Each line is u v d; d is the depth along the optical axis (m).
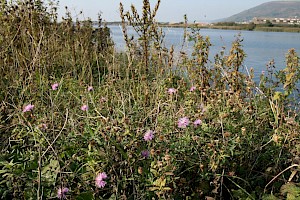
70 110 3.39
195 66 4.45
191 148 2.76
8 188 2.48
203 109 3.24
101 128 2.69
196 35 4.49
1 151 2.78
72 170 2.60
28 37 5.15
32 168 2.57
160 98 3.81
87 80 4.97
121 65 5.68
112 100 3.73
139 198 2.42
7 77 4.38
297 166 2.78
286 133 3.05
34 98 3.75
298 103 3.91
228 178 2.67
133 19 4.88
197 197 2.66
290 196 2.53
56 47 5.59
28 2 5.53
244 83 4.19
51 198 2.38
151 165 2.43
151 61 5.05
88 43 6.41
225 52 4.84
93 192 2.40
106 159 2.52
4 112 3.42
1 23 4.97
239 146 2.84
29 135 2.94
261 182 2.91
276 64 5.20
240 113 3.22
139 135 2.73
